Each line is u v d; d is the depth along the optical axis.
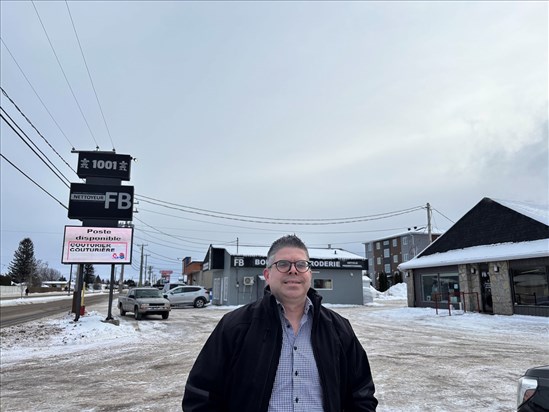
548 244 19.17
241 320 2.29
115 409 6.22
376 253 90.00
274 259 2.35
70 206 19.88
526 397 2.93
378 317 22.88
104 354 11.62
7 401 6.74
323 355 2.19
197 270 57.25
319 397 2.12
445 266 25.58
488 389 7.17
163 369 9.34
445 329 16.92
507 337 14.27
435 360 9.91
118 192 20.44
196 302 34.88
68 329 16.89
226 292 36.16
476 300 22.97
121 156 21.05
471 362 9.63
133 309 23.39
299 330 2.27
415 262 28.20
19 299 54.97
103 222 20.42
